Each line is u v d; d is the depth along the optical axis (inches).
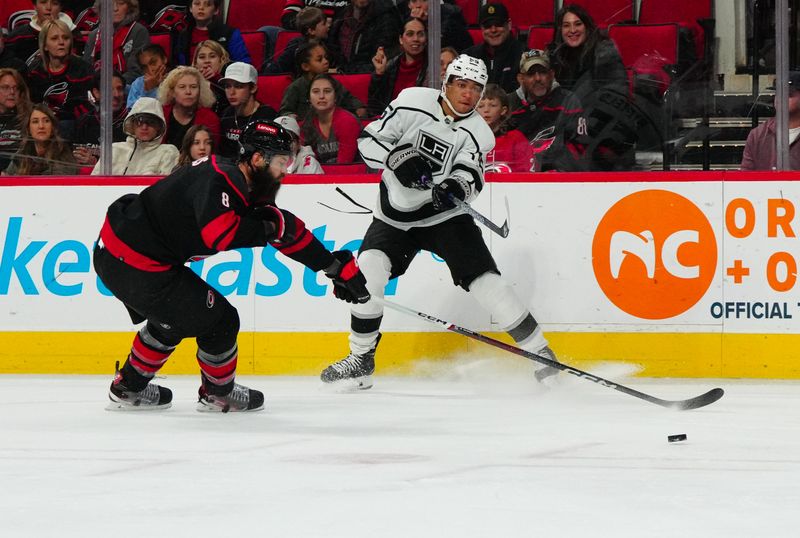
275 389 610.5
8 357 700.0
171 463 345.1
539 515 259.0
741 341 655.1
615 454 363.9
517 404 537.3
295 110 703.1
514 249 669.9
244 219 453.7
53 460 353.1
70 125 712.4
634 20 679.7
